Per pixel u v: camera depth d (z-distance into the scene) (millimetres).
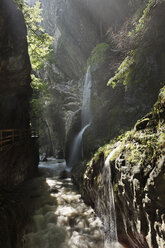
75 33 17969
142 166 3422
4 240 4262
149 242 3217
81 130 14953
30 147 13617
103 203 5961
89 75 14570
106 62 12008
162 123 3410
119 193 4520
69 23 17891
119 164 4430
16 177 10156
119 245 4996
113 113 9664
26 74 9227
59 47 22391
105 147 7098
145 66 8172
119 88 10250
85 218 6688
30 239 5652
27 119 14000
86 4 14523
